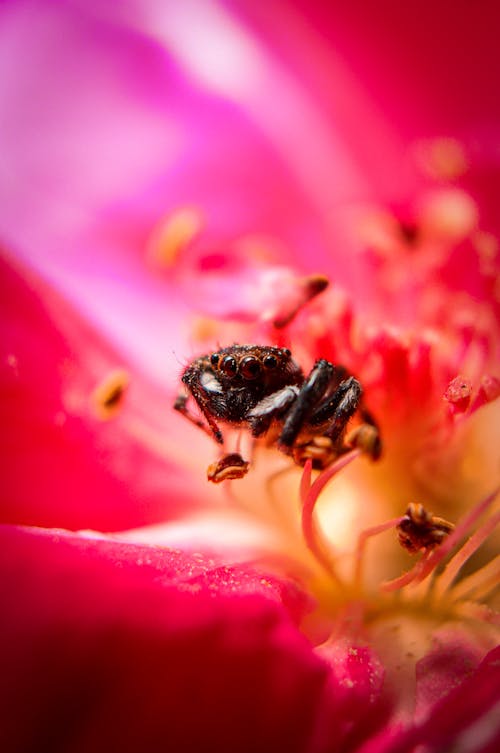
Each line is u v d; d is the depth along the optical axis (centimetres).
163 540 5
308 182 6
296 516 5
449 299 6
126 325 6
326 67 6
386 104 6
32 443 5
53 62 6
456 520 5
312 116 6
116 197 6
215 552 5
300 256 6
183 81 6
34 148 6
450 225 6
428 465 5
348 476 5
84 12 6
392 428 5
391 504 5
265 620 5
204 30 6
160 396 6
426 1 6
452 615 5
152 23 6
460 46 6
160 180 6
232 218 6
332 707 5
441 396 5
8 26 6
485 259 6
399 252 6
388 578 5
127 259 6
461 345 5
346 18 6
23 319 6
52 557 5
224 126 6
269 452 5
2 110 6
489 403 5
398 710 5
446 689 5
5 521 5
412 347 5
